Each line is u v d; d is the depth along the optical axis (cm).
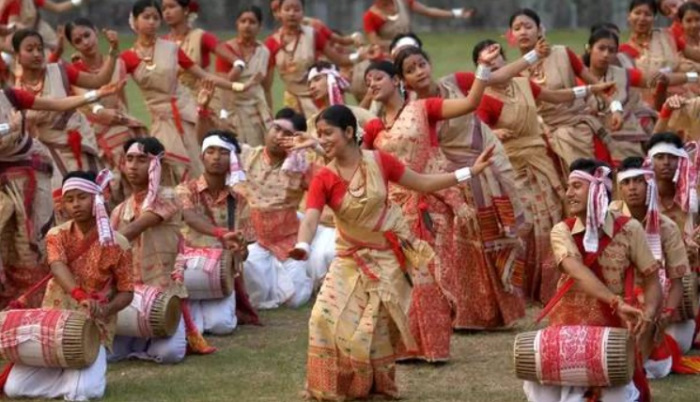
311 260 3122
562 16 7794
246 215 3050
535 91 3008
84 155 3138
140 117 5172
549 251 3006
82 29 3512
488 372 2455
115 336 2541
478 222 2728
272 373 2455
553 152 3164
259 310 3028
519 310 2786
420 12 4691
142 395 2314
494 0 7794
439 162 2530
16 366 2292
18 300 2378
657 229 2291
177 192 2822
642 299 2191
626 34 7106
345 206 2195
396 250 2230
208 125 3469
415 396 2295
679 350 2450
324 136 2202
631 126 3362
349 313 2214
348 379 2238
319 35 4281
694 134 2988
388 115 2578
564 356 2102
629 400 2131
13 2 4231
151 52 3566
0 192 2698
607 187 2153
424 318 2494
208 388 2356
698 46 3916
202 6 7569
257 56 4103
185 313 2603
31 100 2778
